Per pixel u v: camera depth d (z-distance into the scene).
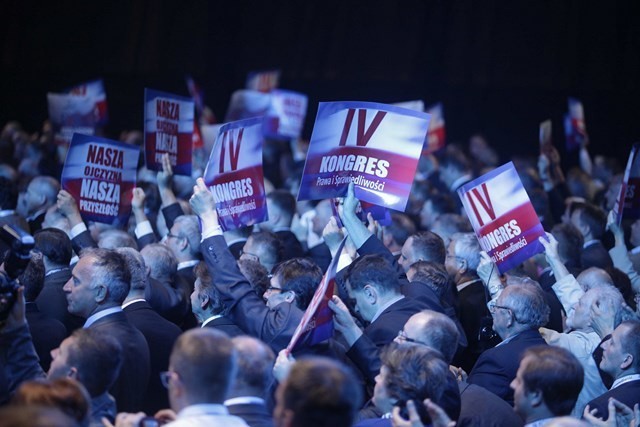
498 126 21.45
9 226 4.71
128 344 5.64
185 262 8.20
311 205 12.61
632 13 20.86
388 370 4.62
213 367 3.96
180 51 22.47
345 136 6.48
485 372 6.11
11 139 16.22
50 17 22.64
